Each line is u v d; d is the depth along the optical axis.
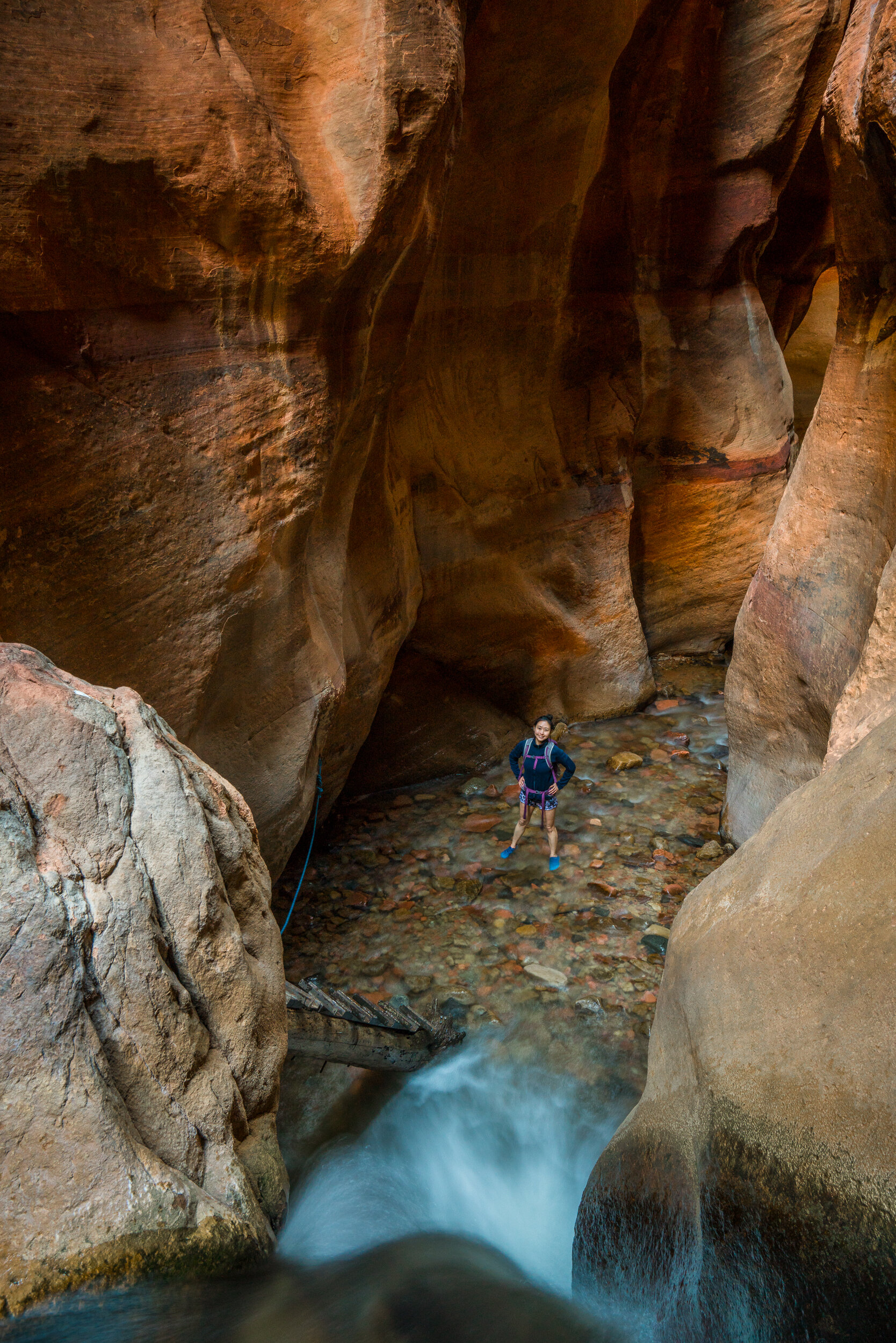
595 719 10.64
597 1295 3.24
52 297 3.92
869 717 4.13
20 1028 2.15
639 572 11.49
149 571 4.65
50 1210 2.06
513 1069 5.60
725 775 9.23
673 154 9.79
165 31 4.06
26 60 3.64
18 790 2.45
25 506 4.07
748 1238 2.30
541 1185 4.76
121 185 4.00
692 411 10.91
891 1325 1.85
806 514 6.14
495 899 7.34
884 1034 2.20
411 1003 6.16
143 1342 2.03
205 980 2.66
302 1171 4.32
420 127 4.96
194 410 4.65
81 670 4.46
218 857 2.97
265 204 4.42
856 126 4.34
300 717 6.20
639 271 10.17
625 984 6.29
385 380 6.48
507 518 9.38
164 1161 2.32
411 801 9.02
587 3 7.25
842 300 5.52
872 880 2.58
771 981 2.69
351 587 7.37
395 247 5.40
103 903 2.42
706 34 9.16
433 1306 2.86
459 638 9.72
